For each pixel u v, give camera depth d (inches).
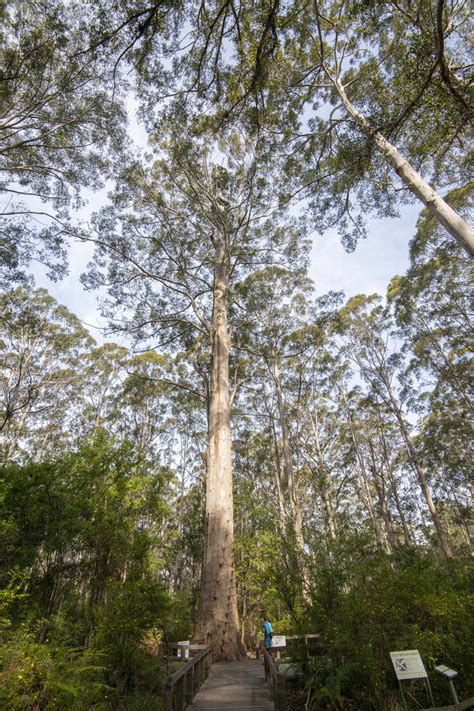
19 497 347.9
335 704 174.9
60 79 474.6
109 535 364.8
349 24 419.2
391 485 1159.6
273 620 394.3
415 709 153.9
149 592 278.1
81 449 426.3
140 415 1103.6
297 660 208.1
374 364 1052.5
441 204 327.3
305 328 889.5
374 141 389.4
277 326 917.2
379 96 418.0
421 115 369.4
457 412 959.0
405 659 159.2
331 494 976.3
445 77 275.7
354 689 176.9
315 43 432.1
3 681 148.8
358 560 231.0
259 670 339.3
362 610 189.3
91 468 412.8
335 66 457.7
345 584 216.7
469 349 853.2
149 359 1075.9
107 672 221.9
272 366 973.8
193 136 519.8
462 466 979.9
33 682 157.0
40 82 474.9
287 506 952.3
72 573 348.2
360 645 179.5
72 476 396.8
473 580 267.7
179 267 745.6
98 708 178.9
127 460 444.1
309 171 537.0
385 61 437.1
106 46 264.1
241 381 845.2
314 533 250.2
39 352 957.8
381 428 1152.8
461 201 695.7
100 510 382.9
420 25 313.0
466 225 309.7
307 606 225.0
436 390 992.2
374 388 1053.2
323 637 200.8
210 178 721.6
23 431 996.6
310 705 183.0
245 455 1095.6
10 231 535.5
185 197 750.5
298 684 205.2
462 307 829.8
